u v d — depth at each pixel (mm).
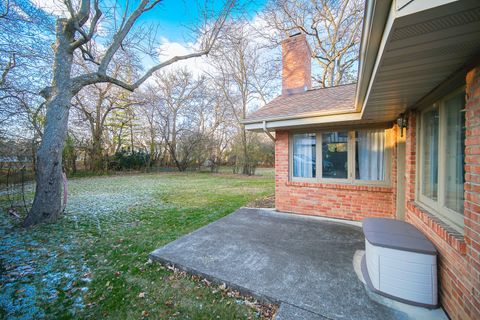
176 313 2035
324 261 2857
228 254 3076
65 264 2977
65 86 5148
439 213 2344
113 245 3615
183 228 4453
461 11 1052
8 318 1984
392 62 1657
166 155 20734
